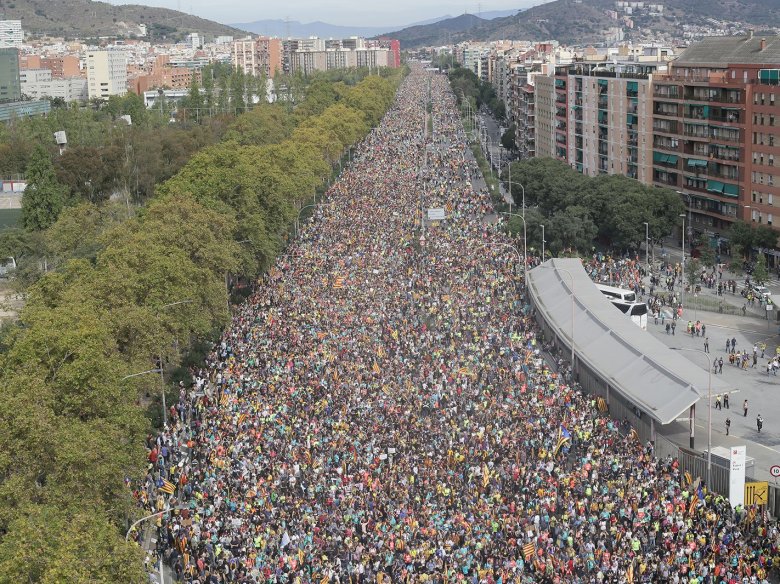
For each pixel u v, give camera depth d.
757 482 106.44
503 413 122.00
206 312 149.38
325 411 122.94
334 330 157.88
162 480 104.31
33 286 136.75
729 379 152.75
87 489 88.75
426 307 173.75
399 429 117.69
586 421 121.00
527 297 185.75
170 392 133.75
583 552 88.94
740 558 89.00
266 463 108.62
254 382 135.12
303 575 87.44
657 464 111.81
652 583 85.94
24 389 91.31
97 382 99.81
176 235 159.75
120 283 132.50
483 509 97.50
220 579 88.62
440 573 86.50
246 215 197.88
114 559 75.31
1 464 83.94
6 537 73.69
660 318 183.50
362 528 93.94
